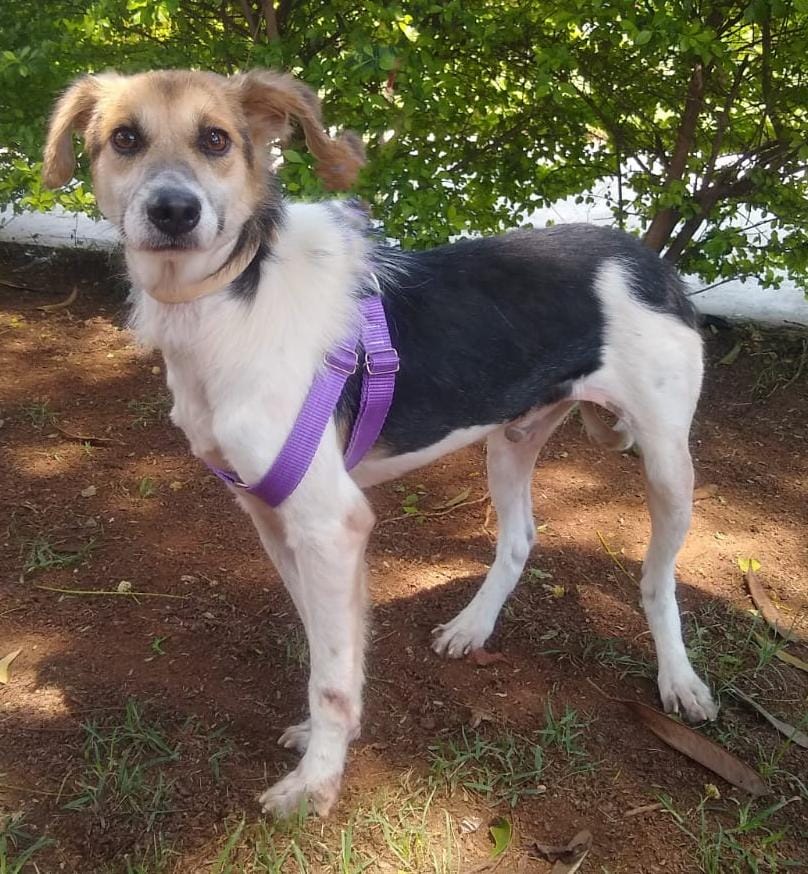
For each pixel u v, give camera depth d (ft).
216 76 2.04
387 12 3.79
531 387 2.27
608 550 3.22
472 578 3.04
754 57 4.43
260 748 2.29
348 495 2.01
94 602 2.78
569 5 4.01
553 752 2.32
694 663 2.66
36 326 4.66
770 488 3.62
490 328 2.19
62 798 2.10
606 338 2.30
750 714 2.50
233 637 2.67
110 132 1.94
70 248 5.57
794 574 3.11
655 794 2.22
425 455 2.26
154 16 4.09
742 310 5.08
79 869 1.95
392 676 2.56
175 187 1.78
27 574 2.89
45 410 3.89
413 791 2.18
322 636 2.07
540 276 2.26
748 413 4.17
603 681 2.60
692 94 4.39
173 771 2.19
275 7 4.55
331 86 4.10
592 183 4.71
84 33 4.61
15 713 2.34
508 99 4.54
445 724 2.40
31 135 4.36
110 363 4.35
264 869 1.97
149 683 2.47
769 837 2.11
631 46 4.25
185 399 2.04
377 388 2.06
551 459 3.80
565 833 2.10
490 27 4.00
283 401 1.93
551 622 2.82
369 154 4.32
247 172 1.96
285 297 1.96
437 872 1.98
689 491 2.40
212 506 3.34
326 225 2.12
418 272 2.22
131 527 3.18
